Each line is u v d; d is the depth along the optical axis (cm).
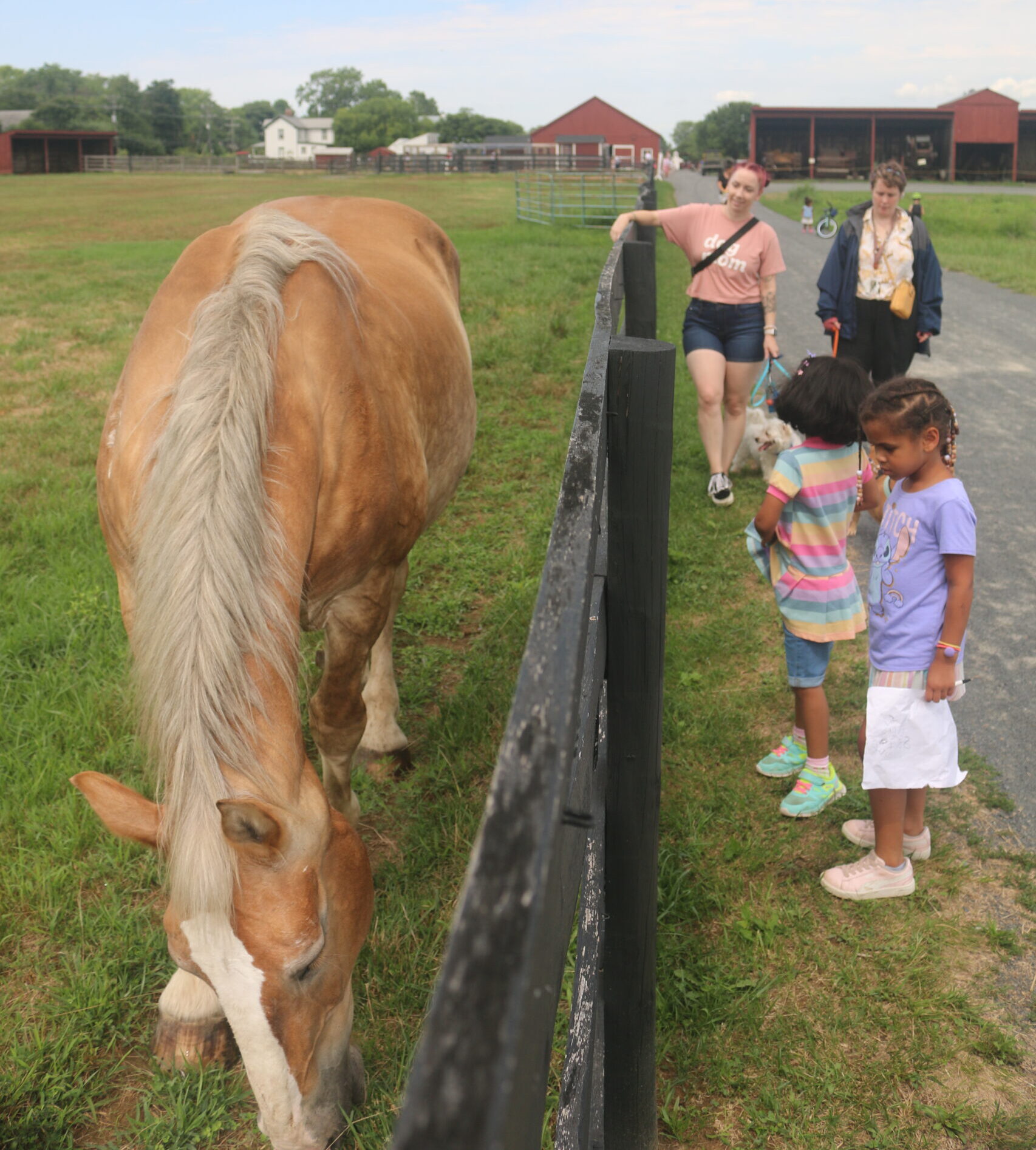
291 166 6750
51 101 9219
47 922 254
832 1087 200
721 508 508
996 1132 190
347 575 229
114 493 211
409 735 338
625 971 183
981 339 932
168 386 204
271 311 199
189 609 158
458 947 58
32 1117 203
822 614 271
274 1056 145
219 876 141
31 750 315
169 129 11706
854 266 489
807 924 243
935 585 231
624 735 175
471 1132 49
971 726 328
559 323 948
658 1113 199
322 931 149
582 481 118
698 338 506
